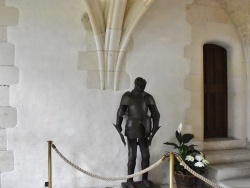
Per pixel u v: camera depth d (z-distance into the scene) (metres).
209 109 4.22
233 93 4.16
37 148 3.21
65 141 3.30
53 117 3.27
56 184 3.26
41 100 3.23
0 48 3.11
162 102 3.66
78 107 3.35
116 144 3.47
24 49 3.18
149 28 3.62
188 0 3.80
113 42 3.28
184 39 3.77
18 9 3.16
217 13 3.96
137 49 3.56
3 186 3.12
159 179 3.61
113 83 3.46
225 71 4.26
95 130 3.40
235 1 3.86
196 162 3.08
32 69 3.21
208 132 4.20
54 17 3.28
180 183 3.11
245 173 3.43
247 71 4.10
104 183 3.42
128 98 3.11
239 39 4.09
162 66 3.67
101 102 3.43
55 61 3.28
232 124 4.20
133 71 3.54
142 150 3.22
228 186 3.11
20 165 3.17
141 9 3.16
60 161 3.28
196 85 3.83
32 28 3.21
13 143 3.15
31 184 3.19
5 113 3.12
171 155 2.29
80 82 3.36
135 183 3.21
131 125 3.09
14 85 3.15
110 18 3.16
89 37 3.38
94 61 3.40
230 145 4.02
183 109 3.76
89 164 3.38
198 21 3.85
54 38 3.28
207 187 3.38
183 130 3.75
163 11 3.68
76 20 3.35
